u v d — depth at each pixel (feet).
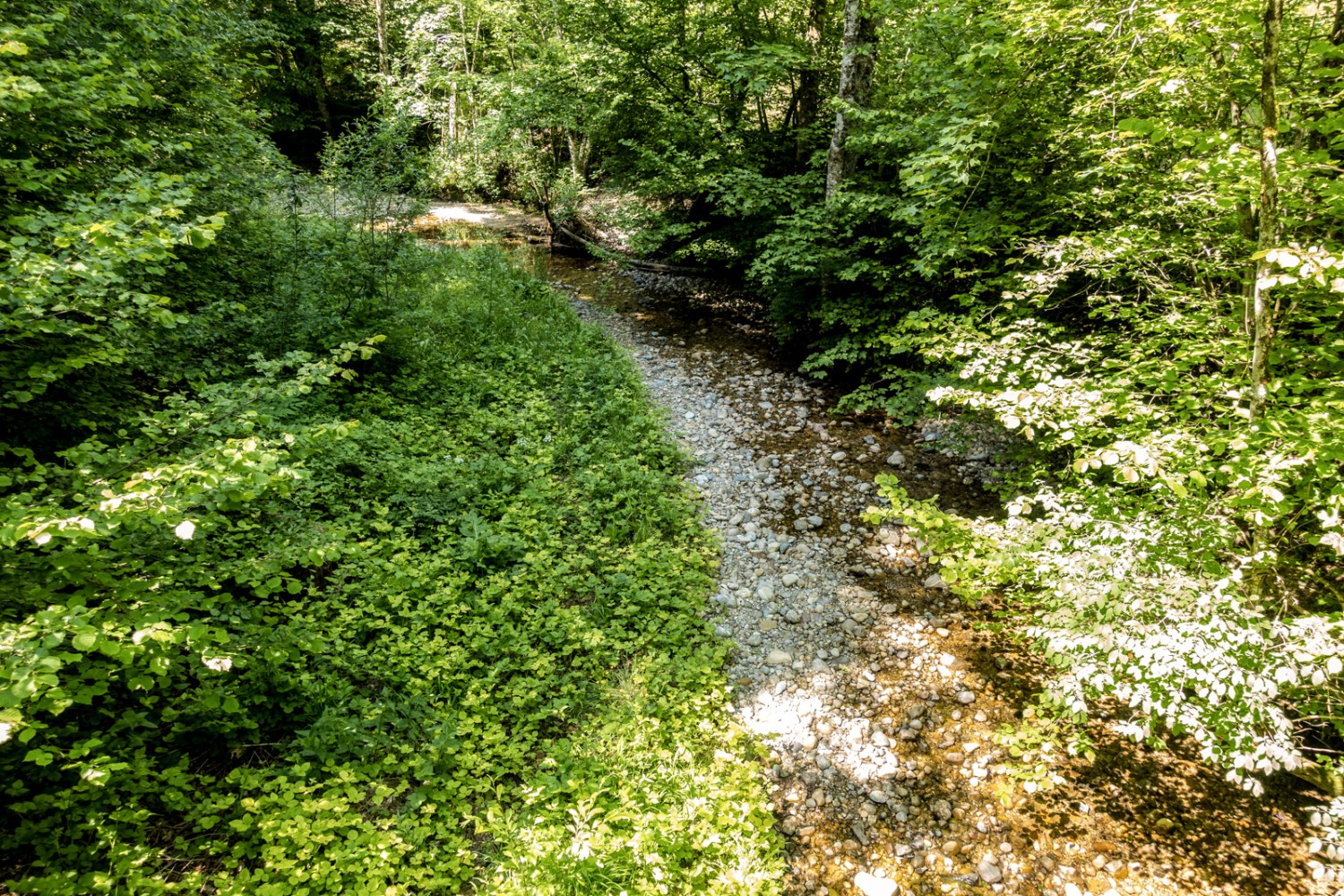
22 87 11.01
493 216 76.28
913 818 15.39
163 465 10.82
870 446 31.12
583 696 16.79
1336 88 13.62
